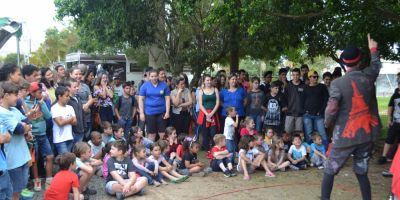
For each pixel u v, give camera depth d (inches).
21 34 376.2
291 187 231.1
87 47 737.0
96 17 464.4
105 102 281.7
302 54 658.2
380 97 1147.3
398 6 258.7
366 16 250.1
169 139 264.7
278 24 326.6
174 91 320.2
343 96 161.8
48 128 221.1
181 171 255.4
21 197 182.5
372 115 165.2
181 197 211.5
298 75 306.3
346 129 161.8
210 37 526.0
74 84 235.9
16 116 153.5
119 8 446.3
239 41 481.1
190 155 264.2
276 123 309.3
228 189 226.8
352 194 215.9
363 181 165.2
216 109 305.9
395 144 285.6
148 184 233.1
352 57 163.9
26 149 163.5
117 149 211.6
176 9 485.4
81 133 241.1
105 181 230.4
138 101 300.0
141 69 936.3
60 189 173.8
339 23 286.5
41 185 219.5
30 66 206.2
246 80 354.3
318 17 317.1
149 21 484.1
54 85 255.4
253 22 241.8
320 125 294.7
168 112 285.7
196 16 515.5
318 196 213.3
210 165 270.5
